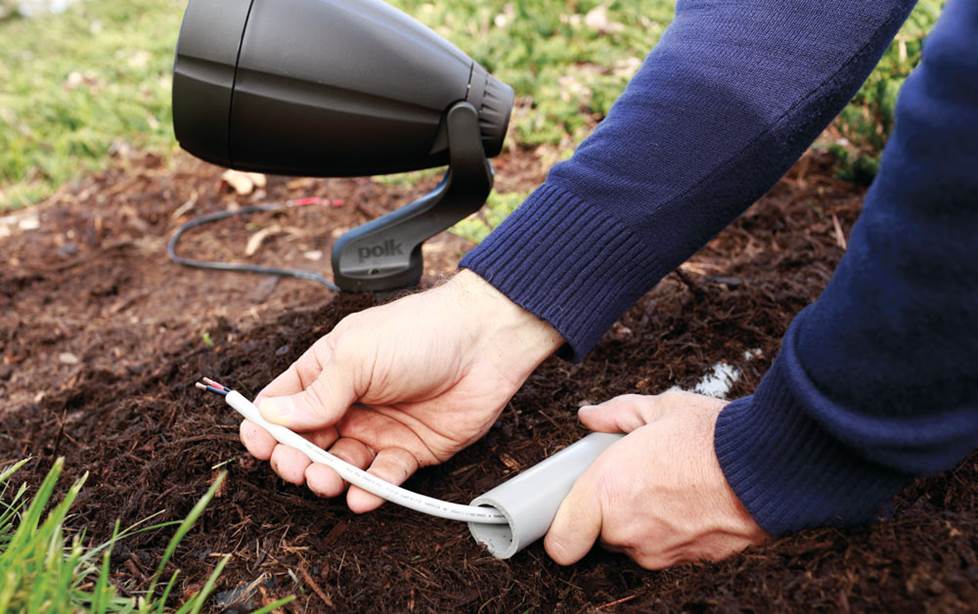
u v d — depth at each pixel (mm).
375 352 1146
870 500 1029
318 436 1281
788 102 1185
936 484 1244
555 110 2734
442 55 1341
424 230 1524
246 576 1197
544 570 1237
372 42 1286
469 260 1241
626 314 1812
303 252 2484
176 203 2795
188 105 1282
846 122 2354
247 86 1262
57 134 3283
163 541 1262
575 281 1215
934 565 985
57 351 2084
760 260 2041
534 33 3090
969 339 848
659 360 1647
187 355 1811
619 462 1173
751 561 1074
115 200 2834
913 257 838
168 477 1365
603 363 1652
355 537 1254
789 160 1244
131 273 2453
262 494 1319
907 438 915
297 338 1595
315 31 1265
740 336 1699
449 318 1209
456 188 1468
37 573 981
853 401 934
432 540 1249
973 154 782
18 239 2648
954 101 789
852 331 906
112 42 4086
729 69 1184
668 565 1189
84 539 1265
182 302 2273
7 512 1262
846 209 2252
